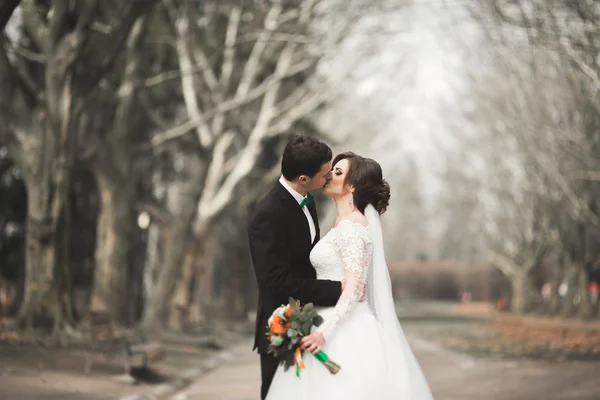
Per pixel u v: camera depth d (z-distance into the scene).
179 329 31.27
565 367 19.95
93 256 35.62
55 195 18.73
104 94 26.28
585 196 45.59
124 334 21.12
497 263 75.56
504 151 53.59
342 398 6.20
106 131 26.88
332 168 6.67
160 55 30.95
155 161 36.06
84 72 19.12
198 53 30.23
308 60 29.53
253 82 31.48
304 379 6.31
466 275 120.19
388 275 6.51
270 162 44.53
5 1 16.33
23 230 33.44
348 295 6.16
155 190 41.03
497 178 60.88
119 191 27.17
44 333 18.08
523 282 69.62
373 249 6.48
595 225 45.34
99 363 15.20
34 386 12.56
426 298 124.25
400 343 6.45
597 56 26.31
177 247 30.97
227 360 23.69
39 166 18.62
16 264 34.00
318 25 29.77
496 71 34.84
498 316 54.91
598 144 35.91
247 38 26.42
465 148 58.03
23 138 18.72
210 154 30.75
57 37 18.50
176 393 15.02
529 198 59.25
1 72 18.31
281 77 29.59
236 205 43.22
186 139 31.56
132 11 19.17
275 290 6.28
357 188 6.50
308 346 6.14
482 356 24.19
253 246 6.38
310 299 6.27
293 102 32.41
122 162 26.92
